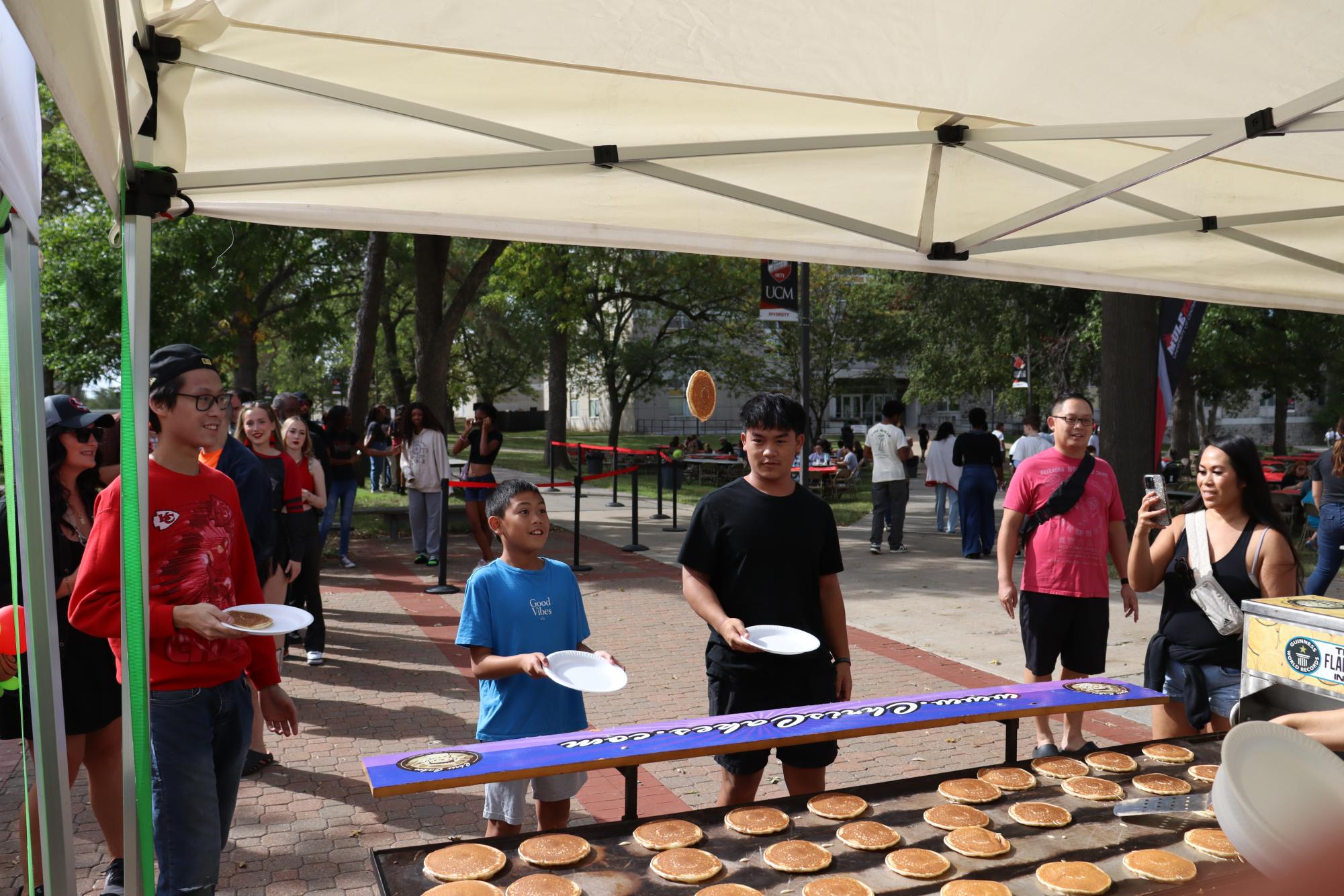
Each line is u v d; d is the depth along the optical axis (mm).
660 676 7199
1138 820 2543
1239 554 3957
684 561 3730
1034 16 2535
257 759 5195
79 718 3395
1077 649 5059
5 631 3018
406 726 5934
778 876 2246
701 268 30188
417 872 2250
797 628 3629
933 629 8656
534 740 2822
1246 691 3107
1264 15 2516
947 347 30875
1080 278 4938
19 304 2414
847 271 36594
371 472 22859
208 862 2869
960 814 2539
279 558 5844
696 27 2559
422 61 2959
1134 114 3250
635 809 2848
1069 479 5004
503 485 3529
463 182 3584
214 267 18984
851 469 23922
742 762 3629
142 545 2389
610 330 36688
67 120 1922
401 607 9555
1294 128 2830
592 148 3420
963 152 3752
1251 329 23500
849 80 2949
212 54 2725
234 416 7688
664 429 68312
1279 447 28422
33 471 2471
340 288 29297
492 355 40719
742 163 3742
